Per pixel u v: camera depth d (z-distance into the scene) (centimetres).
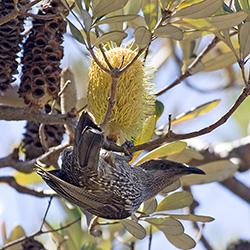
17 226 1106
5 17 762
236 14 728
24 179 1286
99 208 868
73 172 803
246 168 1274
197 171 984
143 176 964
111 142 827
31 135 1114
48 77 859
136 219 865
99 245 1121
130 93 805
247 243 1315
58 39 878
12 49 854
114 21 724
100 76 809
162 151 896
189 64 1154
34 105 863
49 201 988
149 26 716
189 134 788
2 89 855
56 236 1122
